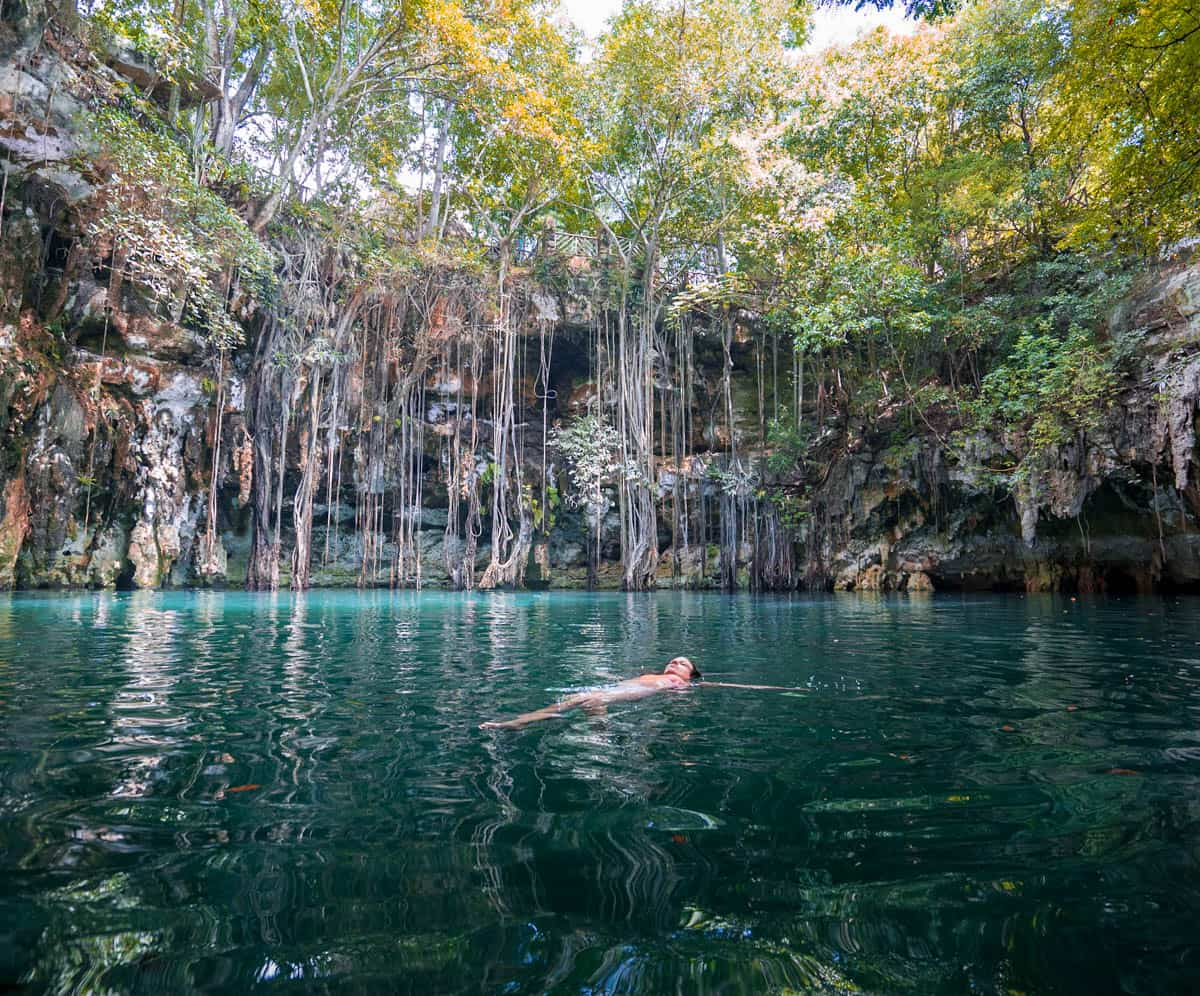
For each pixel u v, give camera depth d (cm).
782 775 251
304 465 1775
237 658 545
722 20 2011
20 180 1380
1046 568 1677
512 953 134
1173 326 1301
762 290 2084
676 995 119
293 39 1741
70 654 554
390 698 391
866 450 1855
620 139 2202
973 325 1612
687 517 2209
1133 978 125
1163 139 908
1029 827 200
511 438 2066
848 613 1044
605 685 432
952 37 1820
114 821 203
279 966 129
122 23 1525
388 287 1916
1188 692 400
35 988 121
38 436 1463
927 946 137
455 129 2198
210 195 1447
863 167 1983
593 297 2162
